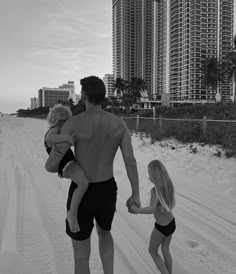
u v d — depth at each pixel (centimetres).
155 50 14625
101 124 235
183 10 13700
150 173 299
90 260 344
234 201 552
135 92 9862
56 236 414
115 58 14838
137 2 14038
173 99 14300
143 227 439
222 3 13988
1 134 2258
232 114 1744
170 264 304
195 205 539
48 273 320
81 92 245
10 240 400
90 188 233
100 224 249
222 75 8744
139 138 1461
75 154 237
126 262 341
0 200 582
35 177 781
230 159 838
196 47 13538
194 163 870
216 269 328
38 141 1664
